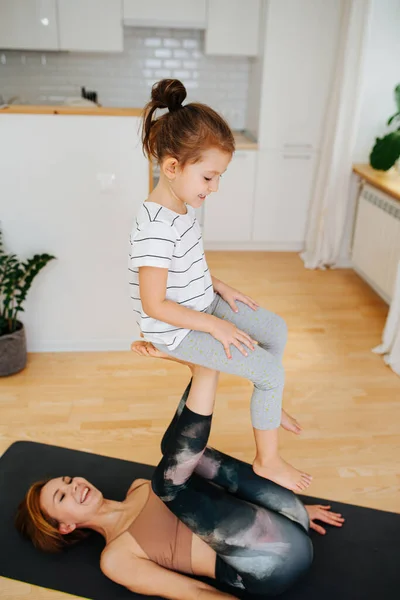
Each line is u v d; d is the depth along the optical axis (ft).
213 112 4.56
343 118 13.02
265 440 5.45
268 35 13.42
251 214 15.05
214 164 4.50
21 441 8.07
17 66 15.11
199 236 5.09
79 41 13.83
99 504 6.38
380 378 9.78
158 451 7.96
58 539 6.29
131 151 9.07
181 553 5.96
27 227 9.45
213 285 5.66
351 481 7.51
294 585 6.02
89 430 8.34
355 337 11.10
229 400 9.09
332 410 8.89
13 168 9.05
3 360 9.37
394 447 8.16
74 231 9.53
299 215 15.14
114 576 5.81
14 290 9.39
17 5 13.35
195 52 15.43
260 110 14.05
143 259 4.66
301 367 10.01
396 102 12.42
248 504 5.96
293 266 14.49
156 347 5.26
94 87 15.53
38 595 5.88
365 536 6.69
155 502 6.35
